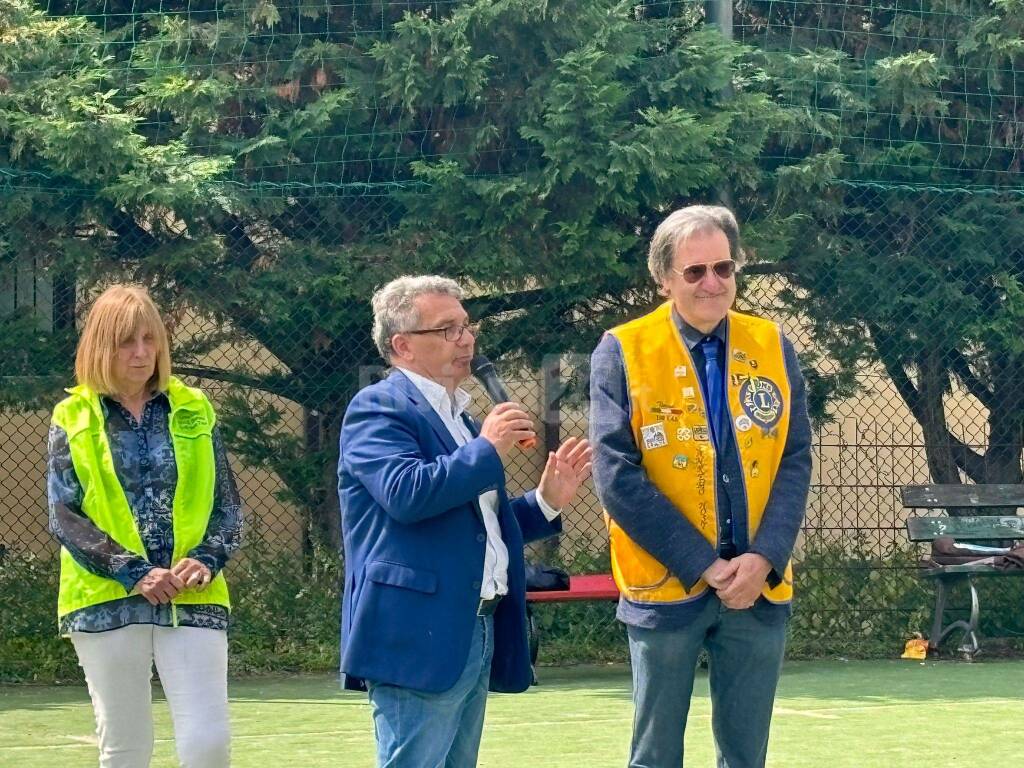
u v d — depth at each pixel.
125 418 3.97
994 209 9.73
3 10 8.59
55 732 6.45
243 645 8.67
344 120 9.01
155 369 3.99
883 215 9.70
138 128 8.95
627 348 3.80
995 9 10.04
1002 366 10.00
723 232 3.80
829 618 9.50
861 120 9.73
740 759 3.82
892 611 9.59
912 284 9.62
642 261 9.05
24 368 8.60
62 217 8.45
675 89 9.09
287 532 9.09
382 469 3.29
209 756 3.82
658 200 8.82
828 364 9.66
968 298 9.63
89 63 8.84
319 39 9.23
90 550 3.81
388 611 3.31
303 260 8.79
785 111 9.25
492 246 8.81
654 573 3.75
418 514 3.25
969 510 10.06
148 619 3.84
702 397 3.77
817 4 10.00
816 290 9.53
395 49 8.88
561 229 8.77
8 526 9.39
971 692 7.78
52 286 8.62
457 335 3.51
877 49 10.05
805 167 9.16
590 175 8.62
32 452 9.50
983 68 9.94
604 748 6.04
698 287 3.75
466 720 3.51
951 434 10.02
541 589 8.23
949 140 10.05
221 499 4.05
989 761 5.75
